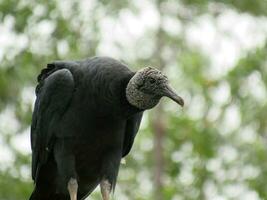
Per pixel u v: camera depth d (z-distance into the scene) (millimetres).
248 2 16703
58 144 8914
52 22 15562
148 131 18344
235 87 16828
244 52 16844
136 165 17562
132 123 9078
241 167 16891
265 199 16016
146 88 8547
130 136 9180
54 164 9141
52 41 15609
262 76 16688
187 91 18000
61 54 15688
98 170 8969
